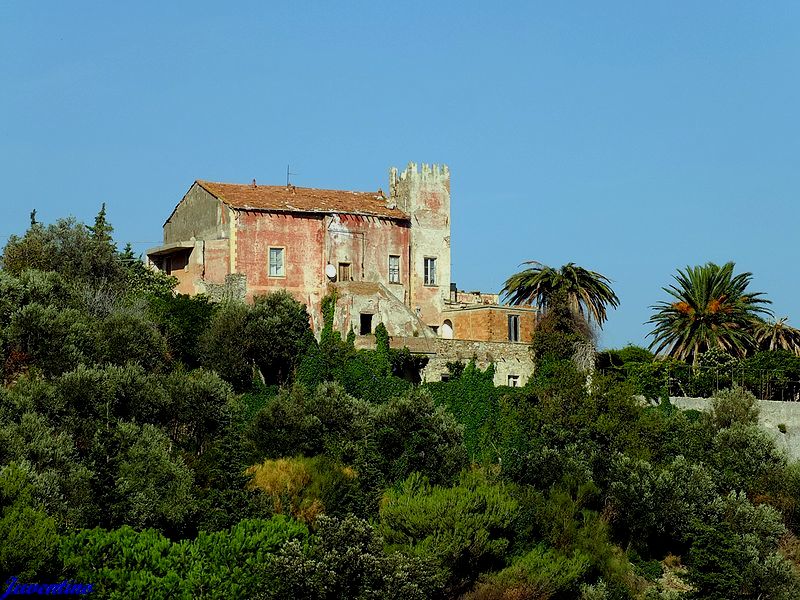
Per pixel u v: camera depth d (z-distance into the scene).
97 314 92.31
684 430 94.56
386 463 79.56
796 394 110.44
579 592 77.19
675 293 124.69
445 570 71.75
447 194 110.25
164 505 69.88
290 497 74.06
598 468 86.31
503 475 83.31
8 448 67.50
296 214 103.25
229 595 64.25
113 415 76.25
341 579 65.62
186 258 104.81
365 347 94.31
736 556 80.88
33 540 60.16
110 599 61.12
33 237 101.19
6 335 81.75
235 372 88.12
